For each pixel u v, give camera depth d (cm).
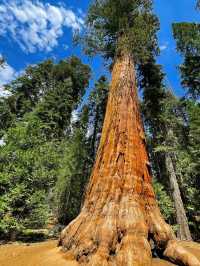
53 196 1962
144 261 551
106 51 1256
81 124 2362
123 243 580
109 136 807
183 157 1683
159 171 1975
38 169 1339
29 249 796
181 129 1991
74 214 2012
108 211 651
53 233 1482
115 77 959
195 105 1733
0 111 2417
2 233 1198
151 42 1215
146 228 625
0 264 679
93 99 2294
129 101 869
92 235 624
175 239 657
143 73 1950
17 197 1194
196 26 1889
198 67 1886
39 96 2878
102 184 726
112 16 1196
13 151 1319
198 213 1780
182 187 1895
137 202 671
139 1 1210
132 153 757
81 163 2083
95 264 545
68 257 622
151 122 2014
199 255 750
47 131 2194
